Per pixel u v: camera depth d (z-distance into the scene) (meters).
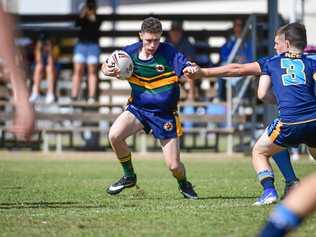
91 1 69.88
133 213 28.50
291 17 66.19
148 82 33.50
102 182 43.38
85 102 69.50
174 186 40.84
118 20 74.44
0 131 76.38
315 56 31.38
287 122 30.11
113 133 34.19
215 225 25.48
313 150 31.41
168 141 33.78
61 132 70.12
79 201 33.41
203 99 71.69
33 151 71.62
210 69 30.75
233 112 67.31
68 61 78.25
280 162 32.97
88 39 69.75
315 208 14.75
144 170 52.28
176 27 68.75
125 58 33.22
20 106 13.97
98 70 73.06
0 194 36.41
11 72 14.02
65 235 23.64
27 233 24.00
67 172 50.56
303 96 30.05
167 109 33.62
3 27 13.92
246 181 43.72
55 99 71.31
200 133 73.19
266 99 31.27
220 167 54.59
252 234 23.59
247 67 30.69
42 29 75.19
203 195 36.03
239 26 68.81
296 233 23.83
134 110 34.06
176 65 33.06
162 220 26.64
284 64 30.56
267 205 30.78
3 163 58.56
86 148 72.50
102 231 24.39
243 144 69.12
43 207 30.98
